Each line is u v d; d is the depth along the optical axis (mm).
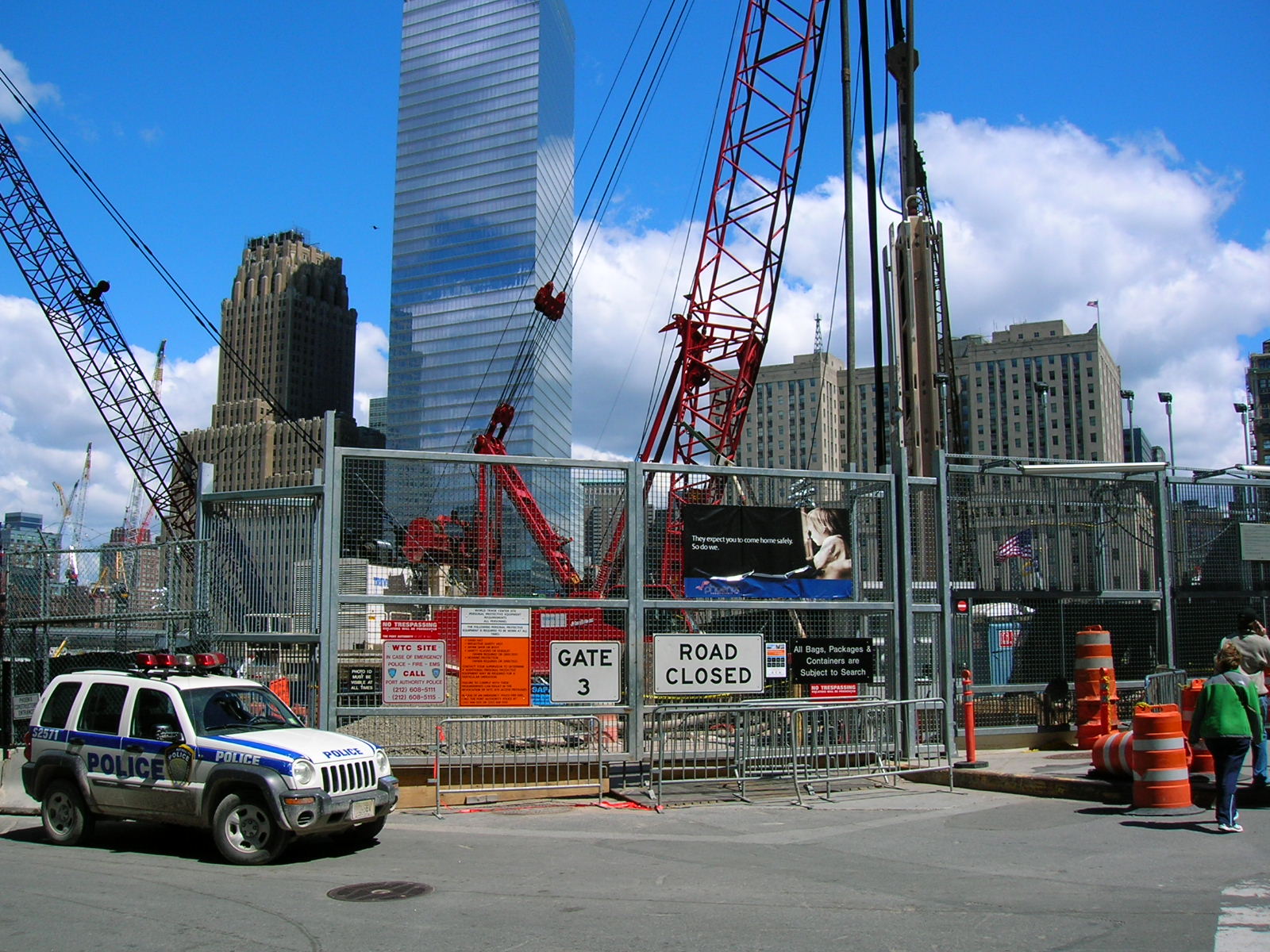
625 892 8414
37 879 9258
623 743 13648
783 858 9664
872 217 26094
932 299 22594
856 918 7445
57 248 52625
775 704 13445
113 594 16141
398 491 13688
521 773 13406
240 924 7590
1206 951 6445
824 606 14305
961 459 15898
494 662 13375
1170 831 10234
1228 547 16891
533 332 160500
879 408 25312
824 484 14930
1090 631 15391
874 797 13055
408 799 12938
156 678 11086
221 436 180000
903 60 24859
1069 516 16141
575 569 13836
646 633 13914
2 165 51031
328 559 13305
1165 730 11375
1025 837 10258
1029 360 154750
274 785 9797
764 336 36688
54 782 11156
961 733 15062
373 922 7594
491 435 45719
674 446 37250
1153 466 15906
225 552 14312
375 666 13234
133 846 10984
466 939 7074
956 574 16328
